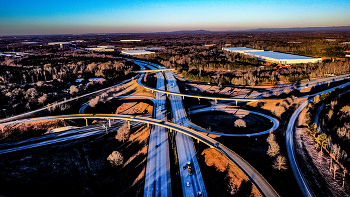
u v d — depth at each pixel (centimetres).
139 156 13950
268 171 11731
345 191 10431
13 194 11106
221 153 13088
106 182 12369
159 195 10538
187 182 11181
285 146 14088
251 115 19325
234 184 11044
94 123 19425
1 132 16925
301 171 11794
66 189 11838
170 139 15362
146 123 18250
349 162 12244
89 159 14175
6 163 13488
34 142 16000
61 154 14425
